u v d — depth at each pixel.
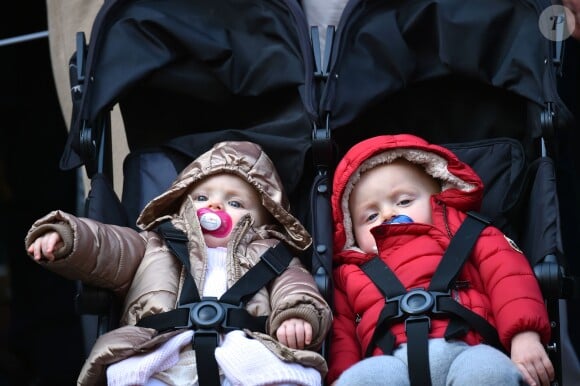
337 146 6.12
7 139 8.80
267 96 6.44
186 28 6.25
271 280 5.64
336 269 5.91
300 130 6.21
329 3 6.62
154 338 5.26
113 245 5.56
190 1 6.36
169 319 5.39
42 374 8.31
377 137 6.05
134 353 5.24
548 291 5.47
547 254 5.53
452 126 6.49
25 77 8.84
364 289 5.70
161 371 5.27
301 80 6.12
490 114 6.42
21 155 8.77
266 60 6.23
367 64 6.15
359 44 6.19
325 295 5.57
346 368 5.55
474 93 6.44
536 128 6.09
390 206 5.96
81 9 7.70
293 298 5.34
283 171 6.23
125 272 5.61
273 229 5.99
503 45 6.21
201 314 5.36
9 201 8.73
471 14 6.18
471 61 6.18
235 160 5.99
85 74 6.03
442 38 6.21
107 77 6.10
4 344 8.57
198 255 5.70
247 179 5.93
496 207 6.21
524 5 6.15
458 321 5.40
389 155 5.97
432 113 6.49
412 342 5.30
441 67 6.31
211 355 5.25
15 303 8.45
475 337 5.41
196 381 5.27
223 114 6.57
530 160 6.33
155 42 6.25
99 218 5.81
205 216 5.81
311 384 5.18
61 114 8.87
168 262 5.69
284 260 5.73
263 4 6.28
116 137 7.47
